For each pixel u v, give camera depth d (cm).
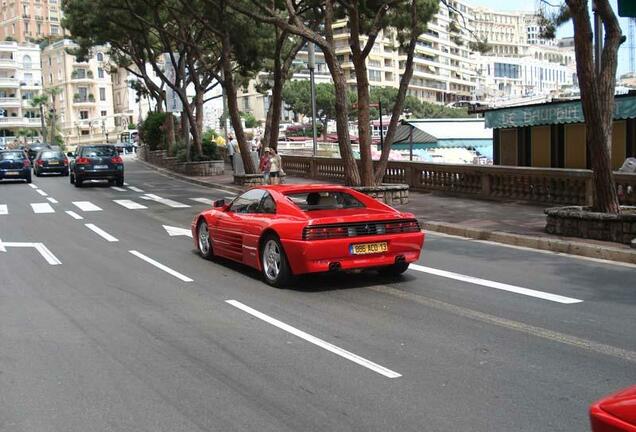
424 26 1923
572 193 1625
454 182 2011
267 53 2603
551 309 777
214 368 575
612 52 1176
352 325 714
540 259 1109
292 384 533
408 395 506
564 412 469
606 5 1161
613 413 245
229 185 2659
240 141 2606
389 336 670
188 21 2966
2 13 14438
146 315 765
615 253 1081
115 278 989
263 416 469
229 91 2552
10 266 1101
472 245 1272
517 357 598
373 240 890
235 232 1015
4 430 450
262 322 730
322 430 444
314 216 911
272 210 959
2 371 573
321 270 867
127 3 2712
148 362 593
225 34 2450
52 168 3522
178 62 3466
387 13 2039
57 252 1238
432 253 1186
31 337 677
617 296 835
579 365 574
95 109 11056
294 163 3041
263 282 952
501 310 775
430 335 673
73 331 699
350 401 495
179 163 3469
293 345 642
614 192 1210
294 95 9138
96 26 2933
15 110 10850
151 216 1805
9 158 3022
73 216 1822
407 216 930
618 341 645
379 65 10888
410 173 2191
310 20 2622
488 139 4047
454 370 564
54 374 563
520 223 1430
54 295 877
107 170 2803
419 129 4000
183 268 1067
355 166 1822
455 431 439
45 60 11338
